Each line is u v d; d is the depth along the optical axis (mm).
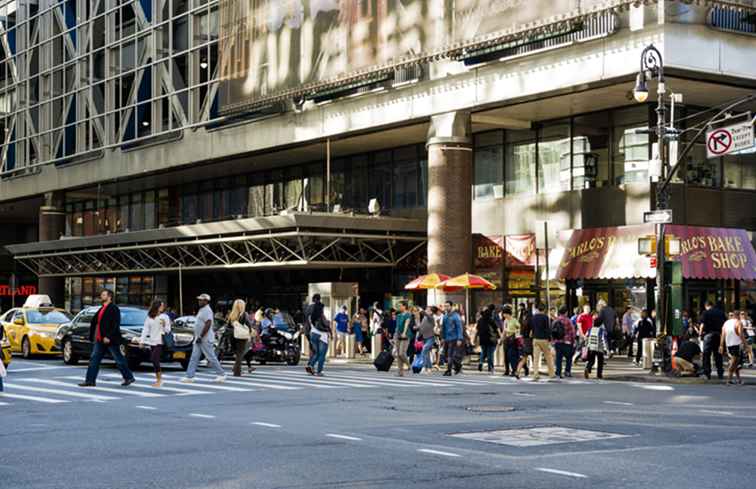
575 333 29562
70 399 19516
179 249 49250
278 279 53906
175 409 17562
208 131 51062
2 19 69438
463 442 12922
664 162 29031
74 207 70375
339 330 37562
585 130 38719
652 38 31562
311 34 43000
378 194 48062
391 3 39281
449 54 37062
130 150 56656
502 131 42031
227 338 34219
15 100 67688
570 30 33094
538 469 10695
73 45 61906
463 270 38938
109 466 11023
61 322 35438
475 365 33438
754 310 37875
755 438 13477
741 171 38312
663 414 16922
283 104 46312
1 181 68750
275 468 10805
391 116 41000
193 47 51906
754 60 32906
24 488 9680
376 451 12078
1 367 21016
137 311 30594
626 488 9570
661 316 28422
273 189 54625
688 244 34844
